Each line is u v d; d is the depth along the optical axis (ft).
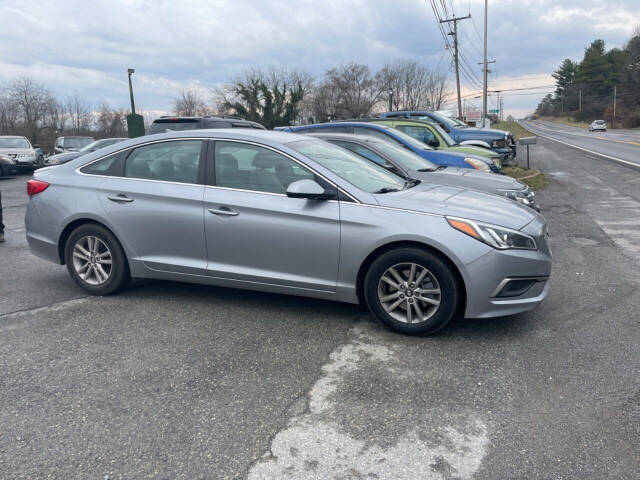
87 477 7.64
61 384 10.37
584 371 10.77
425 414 9.23
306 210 13.08
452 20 139.13
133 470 7.80
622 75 317.01
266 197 13.58
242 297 15.69
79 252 15.80
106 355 11.69
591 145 109.91
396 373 10.78
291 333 12.92
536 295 12.61
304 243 13.15
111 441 8.52
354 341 12.42
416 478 7.57
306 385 10.30
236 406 9.53
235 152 14.23
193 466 7.89
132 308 14.75
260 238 13.56
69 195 15.57
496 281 11.93
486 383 10.32
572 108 441.27
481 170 27.40
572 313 14.19
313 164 13.48
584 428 8.74
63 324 13.56
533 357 11.45
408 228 12.19
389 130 29.68
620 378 10.43
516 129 274.98
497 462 7.90
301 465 7.89
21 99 151.33
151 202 14.64
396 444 8.37
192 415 9.25
